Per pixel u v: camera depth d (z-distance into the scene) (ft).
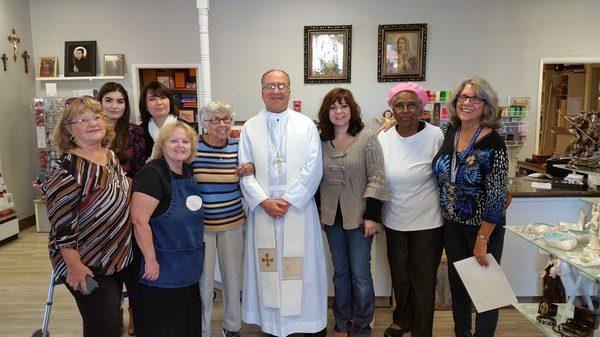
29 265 12.94
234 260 7.62
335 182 7.18
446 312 9.30
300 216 7.18
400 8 18.51
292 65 18.88
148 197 5.79
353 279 7.52
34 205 18.40
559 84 23.21
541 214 9.08
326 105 7.16
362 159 7.08
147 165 5.97
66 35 18.63
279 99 7.11
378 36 18.61
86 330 5.89
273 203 7.02
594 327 6.46
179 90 19.81
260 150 7.23
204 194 7.19
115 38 18.62
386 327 8.62
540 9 18.34
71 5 18.45
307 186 7.04
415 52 18.62
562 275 7.88
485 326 6.90
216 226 7.28
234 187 7.46
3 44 16.80
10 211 15.64
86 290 5.49
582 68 21.97
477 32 18.56
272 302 7.32
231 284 7.66
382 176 7.05
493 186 6.16
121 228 5.81
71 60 18.49
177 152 5.95
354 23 18.62
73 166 5.41
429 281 7.29
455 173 6.56
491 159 6.19
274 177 7.22
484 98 6.23
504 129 18.58
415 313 7.48
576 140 9.16
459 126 6.73
